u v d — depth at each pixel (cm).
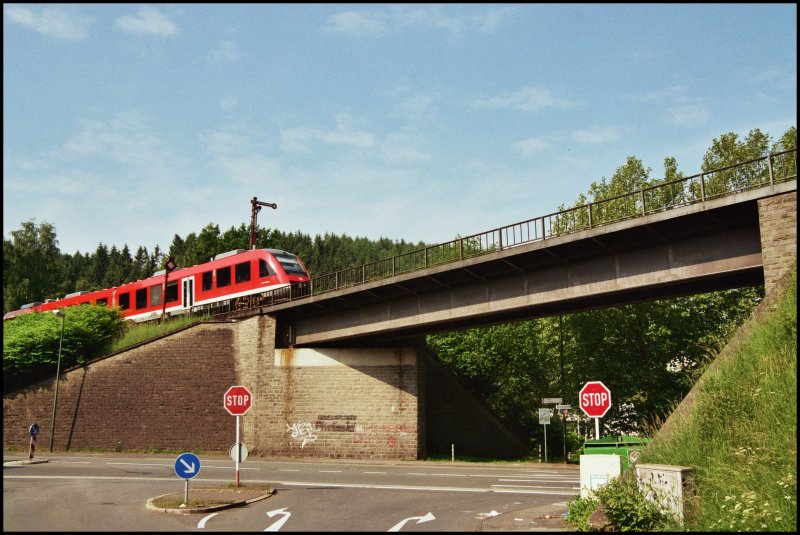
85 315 4431
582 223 4997
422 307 3241
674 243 2309
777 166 4534
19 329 4406
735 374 1536
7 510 1558
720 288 2428
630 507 1205
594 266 2553
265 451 3728
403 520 1461
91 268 16275
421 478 2488
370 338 3712
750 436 1320
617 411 4531
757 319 1653
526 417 4812
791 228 1895
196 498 1742
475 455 4056
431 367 4181
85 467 2823
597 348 4356
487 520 1441
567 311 2877
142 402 3934
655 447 1516
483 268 2897
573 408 4428
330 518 1483
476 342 4888
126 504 1670
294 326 3941
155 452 3838
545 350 4816
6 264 7100
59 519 1423
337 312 3694
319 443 3678
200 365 3931
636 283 2408
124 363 4012
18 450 4000
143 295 4725
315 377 3762
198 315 4294
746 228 2130
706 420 1445
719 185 4619
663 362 4197
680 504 1192
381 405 3662
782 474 1141
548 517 1475
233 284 4156
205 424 3844
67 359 4231
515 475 2675
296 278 3969
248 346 3884
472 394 4125
